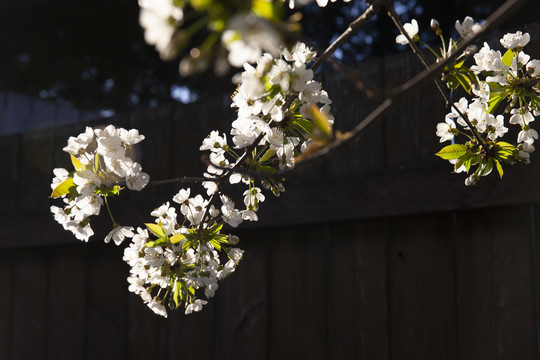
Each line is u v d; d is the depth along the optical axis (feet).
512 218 7.22
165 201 9.41
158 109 9.89
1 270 11.23
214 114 9.36
